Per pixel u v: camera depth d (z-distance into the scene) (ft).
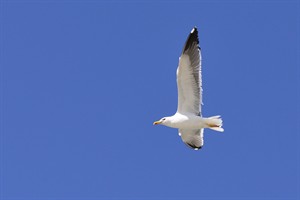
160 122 64.18
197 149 67.82
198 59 62.64
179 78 62.90
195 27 62.64
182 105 64.18
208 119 63.26
